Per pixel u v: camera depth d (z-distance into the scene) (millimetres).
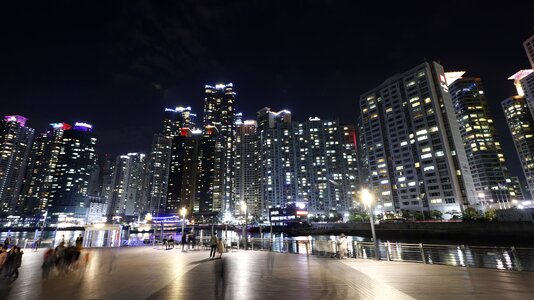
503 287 13047
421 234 105688
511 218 92188
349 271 17391
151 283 14117
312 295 11516
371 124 178000
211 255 25656
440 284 13680
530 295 11586
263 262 21812
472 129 198750
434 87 156375
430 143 148750
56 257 18984
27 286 13930
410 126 158250
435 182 143875
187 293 11922
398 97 166500
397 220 134000
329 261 22297
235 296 11391
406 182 155375
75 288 13273
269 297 11195
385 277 15422
